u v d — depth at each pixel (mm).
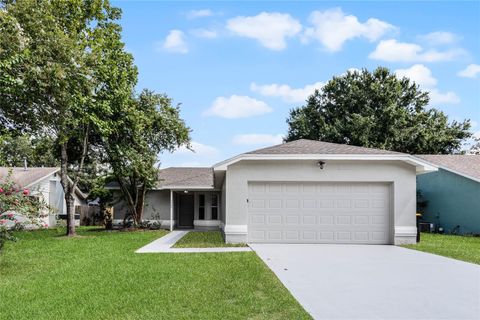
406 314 5895
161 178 27531
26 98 17484
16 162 47094
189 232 22703
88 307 6320
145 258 11305
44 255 12281
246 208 15047
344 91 41406
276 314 5844
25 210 10570
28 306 6410
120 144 22750
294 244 14781
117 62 21812
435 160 25484
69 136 20406
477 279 8391
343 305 6344
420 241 16594
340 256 11648
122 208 27266
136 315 5859
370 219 15203
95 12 21328
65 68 17266
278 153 14906
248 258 11000
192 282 7969
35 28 16750
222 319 5625
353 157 14805
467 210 22203
